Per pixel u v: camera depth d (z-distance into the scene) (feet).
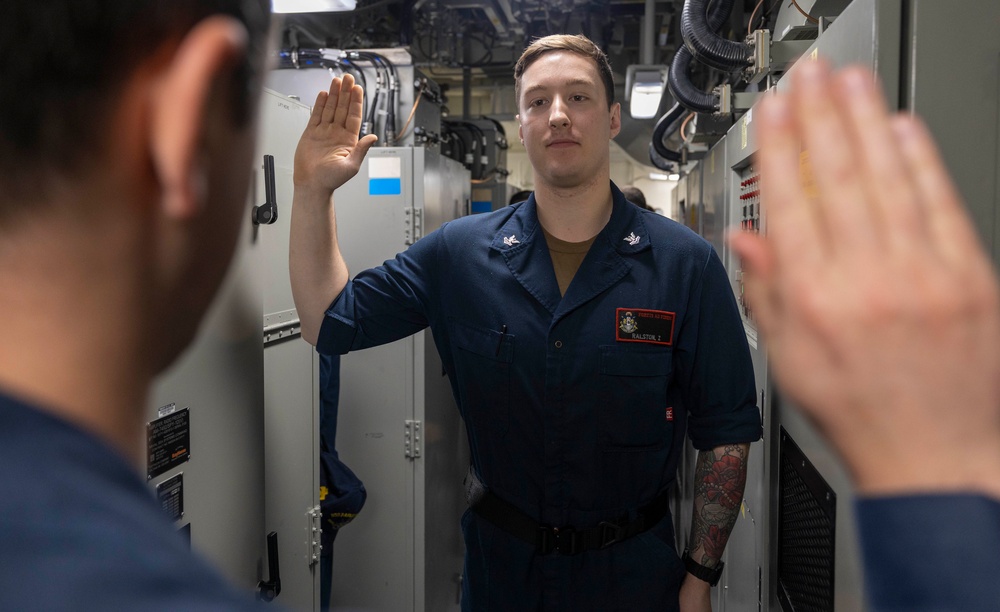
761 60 5.16
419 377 8.32
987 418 0.80
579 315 4.51
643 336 4.46
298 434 5.52
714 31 6.57
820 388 0.84
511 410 4.57
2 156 0.76
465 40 17.75
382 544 8.46
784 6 6.24
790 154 0.90
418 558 8.41
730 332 4.56
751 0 8.93
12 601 0.63
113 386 0.84
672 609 4.54
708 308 4.55
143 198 0.81
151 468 3.42
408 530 8.41
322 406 6.93
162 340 0.91
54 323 0.79
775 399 4.36
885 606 0.77
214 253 0.93
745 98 6.58
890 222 0.82
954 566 0.74
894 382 0.80
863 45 2.63
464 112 18.61
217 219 0.91
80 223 0.79
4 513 0.66
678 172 15.25
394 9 15.37
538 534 4.50
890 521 0.78
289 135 5.32
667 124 11.71
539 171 4.60
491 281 4.68
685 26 6.40
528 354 4.52
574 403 4.46
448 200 9.94
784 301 0.88
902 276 0.81
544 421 4.47
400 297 4.91
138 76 0.78
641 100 12.78
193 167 0.78
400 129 9.70
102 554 0.67
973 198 2.37
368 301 4.84
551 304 4.55
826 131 0.87
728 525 4.52
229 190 0.91
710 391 4.56
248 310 4.41
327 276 4.66
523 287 4.59
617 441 4.47
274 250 5.11
